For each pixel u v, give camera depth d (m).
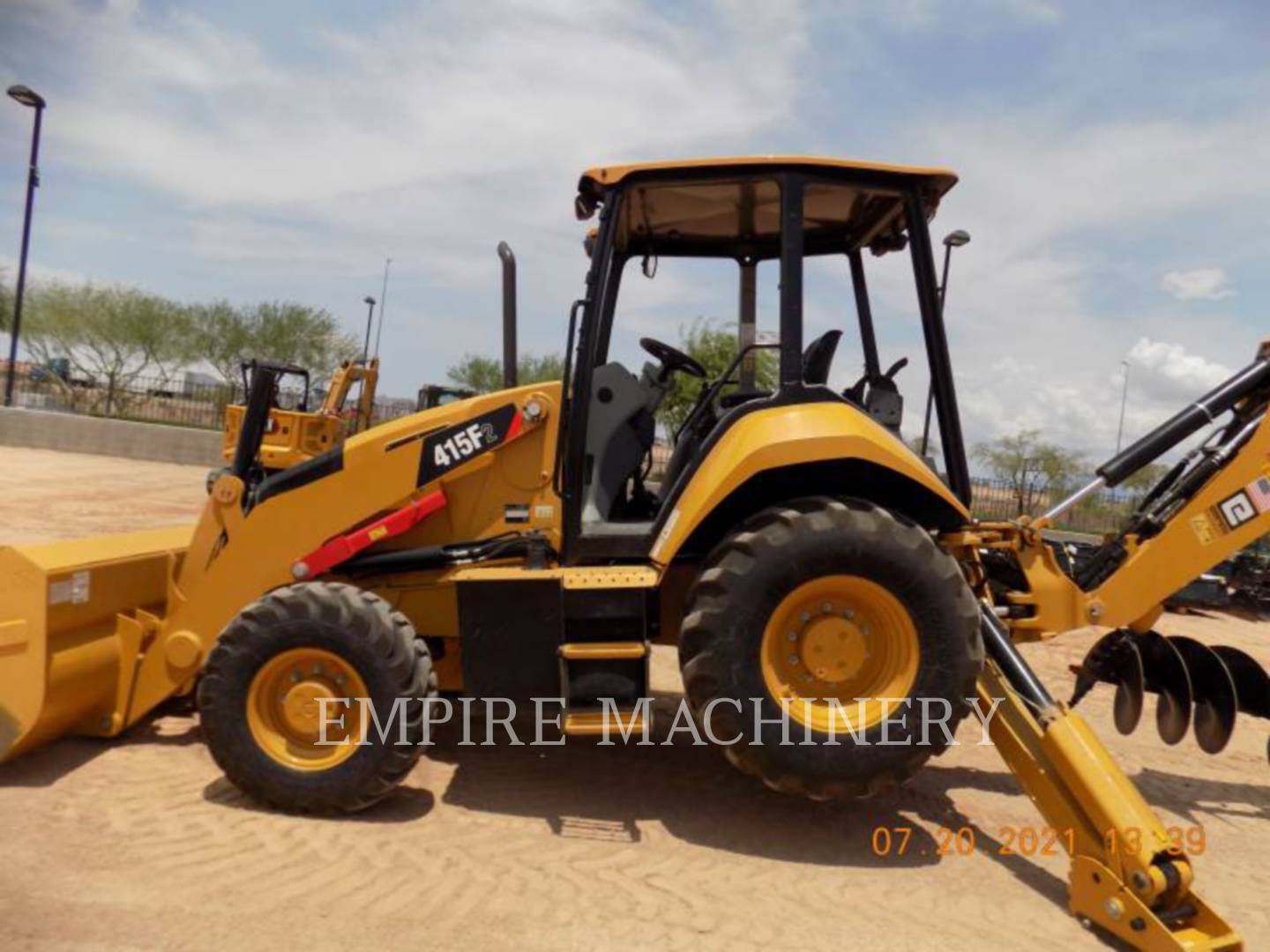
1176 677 4.75
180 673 4.43
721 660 3.70
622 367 4.57
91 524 11.28
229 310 35.72
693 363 4.68
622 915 3.22
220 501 4.53
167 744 4.53
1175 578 4.52
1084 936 3.28
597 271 4.16
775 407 3.98
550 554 4.27
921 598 3.70
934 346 4.18
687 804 4.29
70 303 33.91
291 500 4.41
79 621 4.16
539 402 4.41
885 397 4.43
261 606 3.92
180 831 3.64
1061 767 3.56
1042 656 8.34
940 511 4.09
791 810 4.28
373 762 3.85
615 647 3.81
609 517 4.42
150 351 34.66
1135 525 4.74
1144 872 3.18
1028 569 4.59
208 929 2.93
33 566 3.93
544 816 4.06
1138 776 5.21
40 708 3.91
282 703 3.92
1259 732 6.14
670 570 4.45
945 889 3.59
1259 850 4.23
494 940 3.00
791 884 3.56
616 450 4.50
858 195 4.32
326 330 36.38
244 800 3.98
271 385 4.71
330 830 3.77
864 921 3.30
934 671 3.71
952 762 5.13
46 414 20.00
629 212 4.60
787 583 3.70
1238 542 4.46
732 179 4.10
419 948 2.92
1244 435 4.58
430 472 4.39
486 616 3.91
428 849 3.65
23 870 3.20
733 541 3.78
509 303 4.50
